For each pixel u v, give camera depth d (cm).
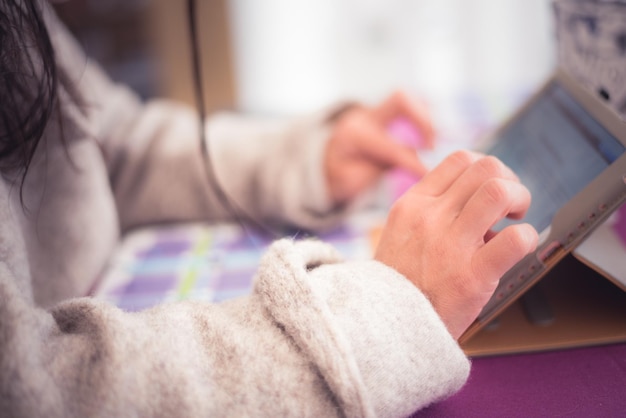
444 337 78
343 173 108
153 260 102
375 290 78
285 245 80
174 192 109
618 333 84
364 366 76
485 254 79
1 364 73
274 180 108
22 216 89
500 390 82
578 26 102
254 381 75
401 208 84
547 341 84
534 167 89
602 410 80
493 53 196
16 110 84
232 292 96
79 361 75
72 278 94
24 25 84
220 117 117
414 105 112
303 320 76
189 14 104
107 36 217
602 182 81
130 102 113
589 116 86
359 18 203
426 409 81
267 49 211
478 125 123
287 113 121
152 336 76
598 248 83
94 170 98
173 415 74
